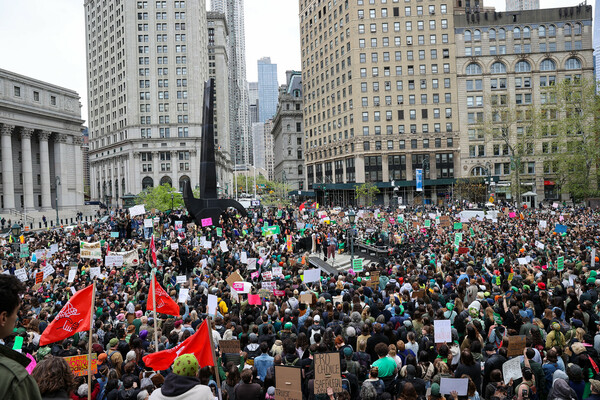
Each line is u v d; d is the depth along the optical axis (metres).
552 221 39.06
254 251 24.70
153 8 114.25
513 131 87.75
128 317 11.84
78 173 90.25
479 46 88.62
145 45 114.88
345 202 96.12
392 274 18.39
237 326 11.45
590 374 8.15
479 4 104.00
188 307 13.94
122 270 21.42
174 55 115.06
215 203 45.53
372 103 89.25
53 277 20.62
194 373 4.75
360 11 88.69
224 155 151.75
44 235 39.03
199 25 119.75
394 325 11.38
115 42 121.12
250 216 51.72
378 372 8.24
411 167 89.00
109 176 130.00
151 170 115.88
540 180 87.00
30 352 10.21
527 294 12.62
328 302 12.14
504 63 88.69
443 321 9.32
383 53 88.69
